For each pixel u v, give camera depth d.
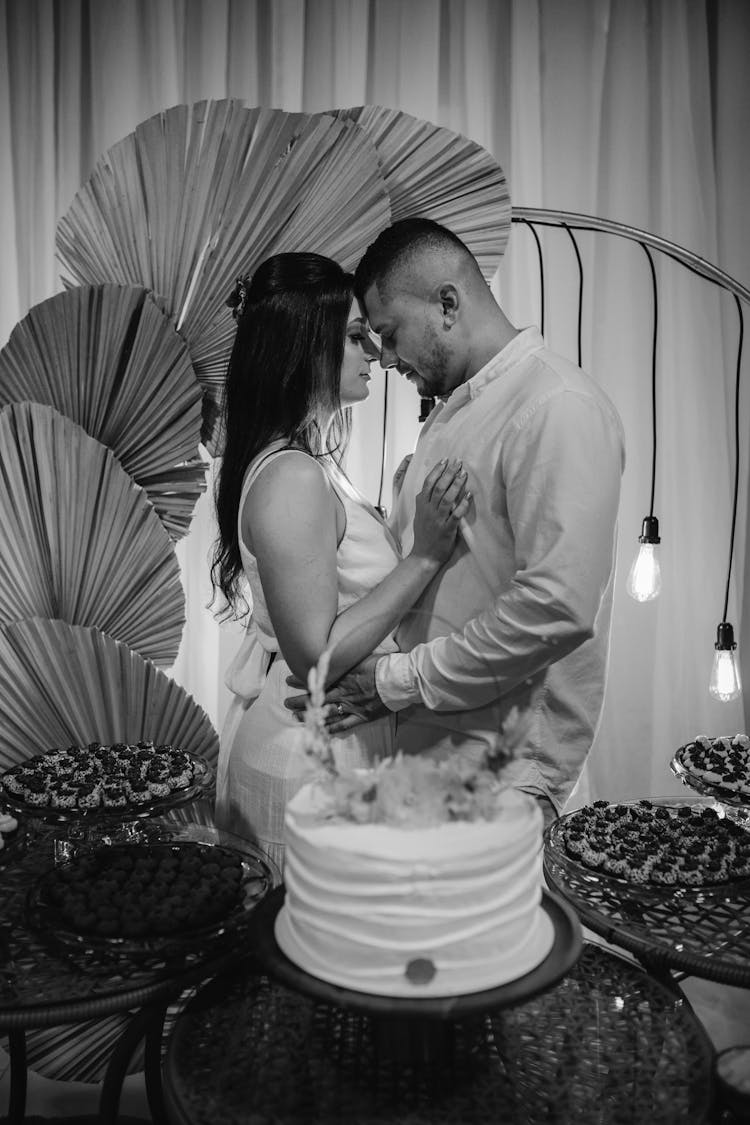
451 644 1.94
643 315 3.45
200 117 2.63
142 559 2.83
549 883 1.85
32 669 2.79
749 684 3.52
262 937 1.48
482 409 2.08
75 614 2.85
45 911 1.71
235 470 2.00
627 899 1.77
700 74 3.40
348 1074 1.48
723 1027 2.64
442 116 3.37
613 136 3.40
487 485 2.03
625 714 3.50
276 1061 1.50
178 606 2.88
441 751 2.12
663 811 2.12
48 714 2.82
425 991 1.33
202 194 2.66
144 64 3.25
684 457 3.46
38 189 3.29
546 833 1.99
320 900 1.37
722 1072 1.48
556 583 1.87
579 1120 1.39
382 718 2.01
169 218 2.69
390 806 1.44
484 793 1.45
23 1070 2.12
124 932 1.61
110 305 2.71
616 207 3.41
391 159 2.67
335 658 1.86
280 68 3.21
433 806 1.43
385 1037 1.50
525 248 3.38
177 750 2.44
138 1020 1.66
